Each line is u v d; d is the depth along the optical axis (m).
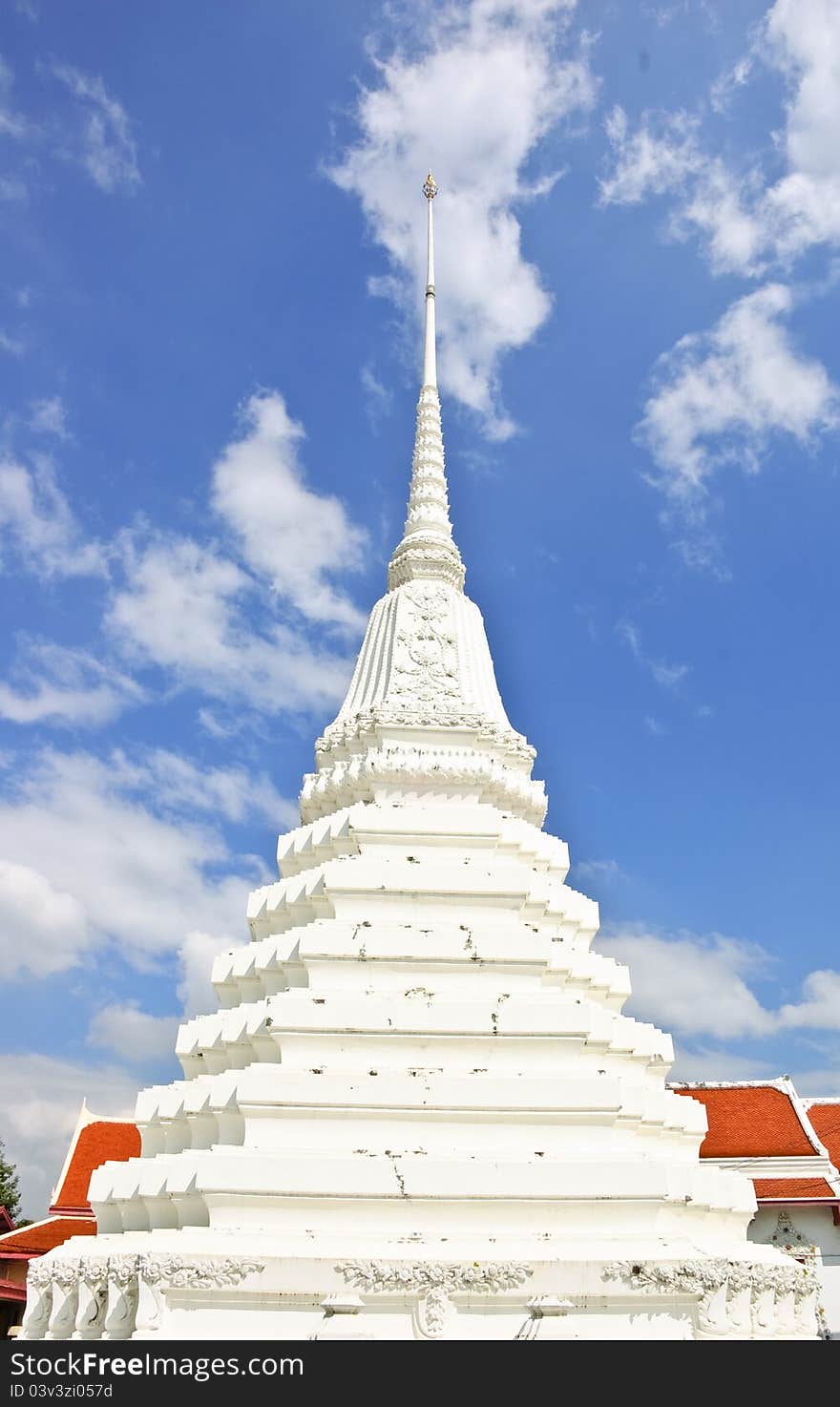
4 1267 25.25
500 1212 11.42
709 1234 13.59
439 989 13.62
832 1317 23.91
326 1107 12.08
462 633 20.83
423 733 17.56
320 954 13.65
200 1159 11.47
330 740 19.05
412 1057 12.84
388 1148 11.93
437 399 25.66
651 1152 13.54
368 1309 10.44
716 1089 29.45
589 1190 11.45
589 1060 14.36
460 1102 12.18
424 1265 10.58
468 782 16.75
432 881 14.66
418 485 23.94
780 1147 26.69
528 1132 12.23
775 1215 25.36
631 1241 11.29
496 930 14.13
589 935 17.41
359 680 20.44
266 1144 11.97
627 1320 10.70
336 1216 11.32
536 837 17.45
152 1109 15.27
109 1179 13.71
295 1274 10.53
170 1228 12.62
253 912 17.38
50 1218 26.08
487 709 19.75
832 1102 28.89
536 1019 13.02
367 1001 13.07
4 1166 46.06
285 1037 12.83
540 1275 10.72
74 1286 11.66
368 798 17.42
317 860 17.30
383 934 13.91
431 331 26.75
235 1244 10.91
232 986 16.27
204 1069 15.45
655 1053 15.83
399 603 20.02
